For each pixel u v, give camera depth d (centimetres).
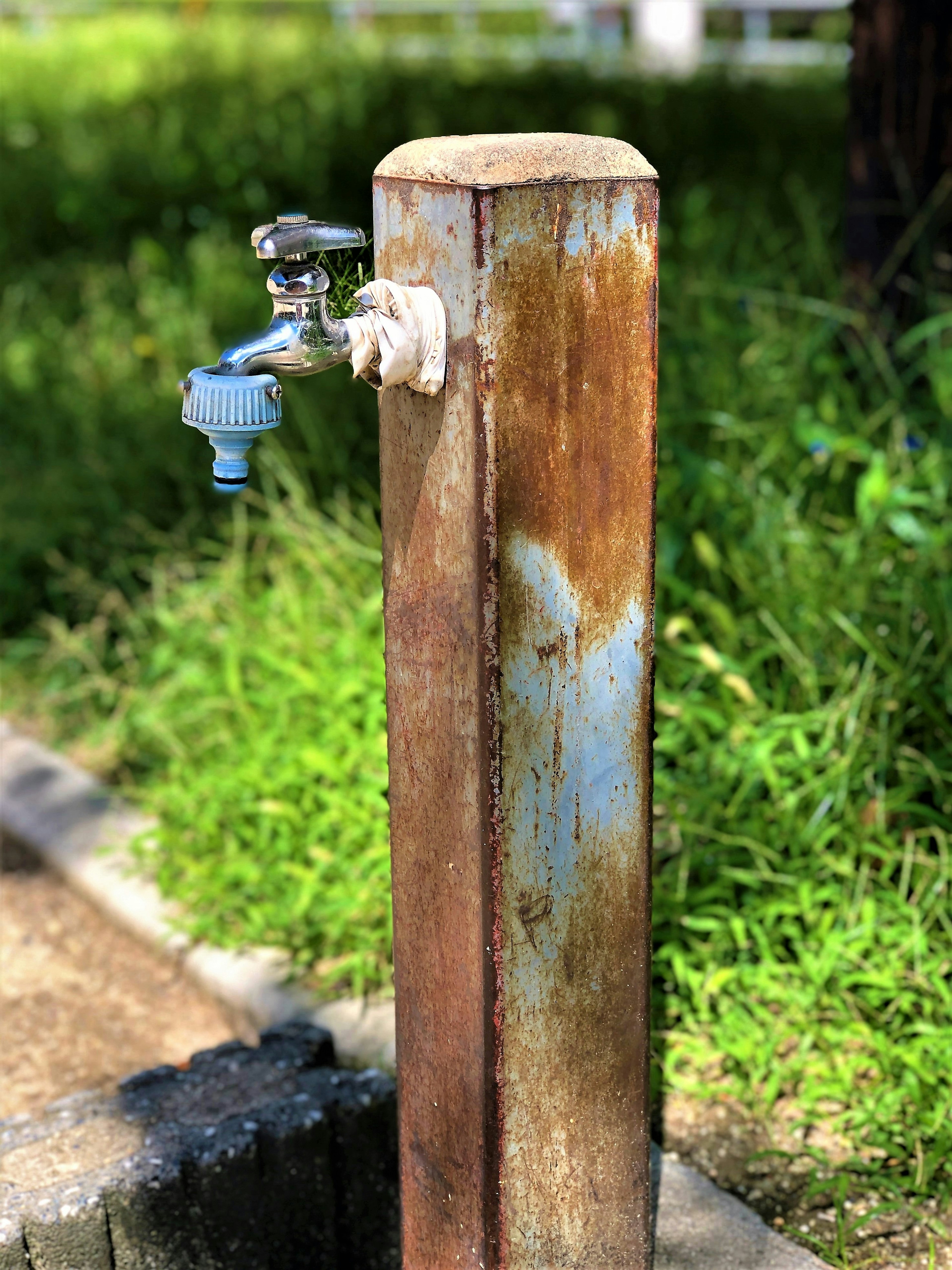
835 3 1362
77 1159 197
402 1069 167
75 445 484
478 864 146
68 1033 266
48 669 394
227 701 318
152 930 286
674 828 270
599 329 138
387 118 942
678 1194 202
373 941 257
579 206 134
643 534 146
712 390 384
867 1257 196
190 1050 260
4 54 1297
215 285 605
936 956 239
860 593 292
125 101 1072
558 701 145
